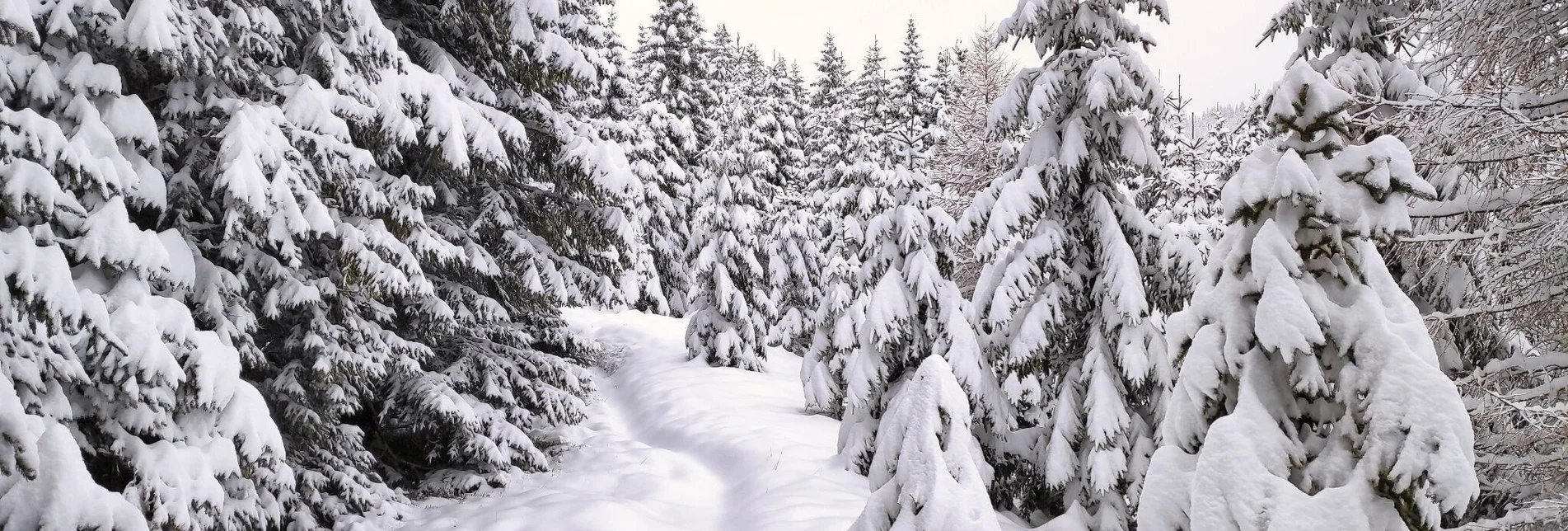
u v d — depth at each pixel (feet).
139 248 18.60
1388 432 10.41
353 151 26.23
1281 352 11.09
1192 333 12.85
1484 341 27.99
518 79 38.78
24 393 16.46
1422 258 27.94
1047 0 32.40
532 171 39.93
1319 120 12.03
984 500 14.15
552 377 43.16
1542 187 23.80
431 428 35.50
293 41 28.94
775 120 115.96
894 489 14.97
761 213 98.37
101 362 17.90
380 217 29.45
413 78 29.78
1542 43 24.56
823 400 51.55
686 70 111.65
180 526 17.92
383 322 34.55
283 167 23.07
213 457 19.62
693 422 53.31
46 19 18.86
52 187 16.97
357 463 31.76
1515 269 24.45
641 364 77.71
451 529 30.68
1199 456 11.46
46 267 16.66
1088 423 29.40
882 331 38.01
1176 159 62.64
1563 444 22.99
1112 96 30.53
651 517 33.24
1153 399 29.94
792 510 32.48
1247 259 12.39
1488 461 24.18
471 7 37.01
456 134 30.14
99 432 18.95
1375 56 32.14
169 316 19.17
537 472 39.93
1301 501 10.39
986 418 33.65
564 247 42.27
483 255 36.83
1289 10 33.19
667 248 109.40
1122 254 30.14
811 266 99.25
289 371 27.89
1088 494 30.17
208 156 24.47
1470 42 25.75
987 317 33.76
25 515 14.82
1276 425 11.22
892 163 45.42
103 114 19.56
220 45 23.04
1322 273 11.89
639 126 101.76
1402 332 11.04
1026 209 31.07
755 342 79.66
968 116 102.22
